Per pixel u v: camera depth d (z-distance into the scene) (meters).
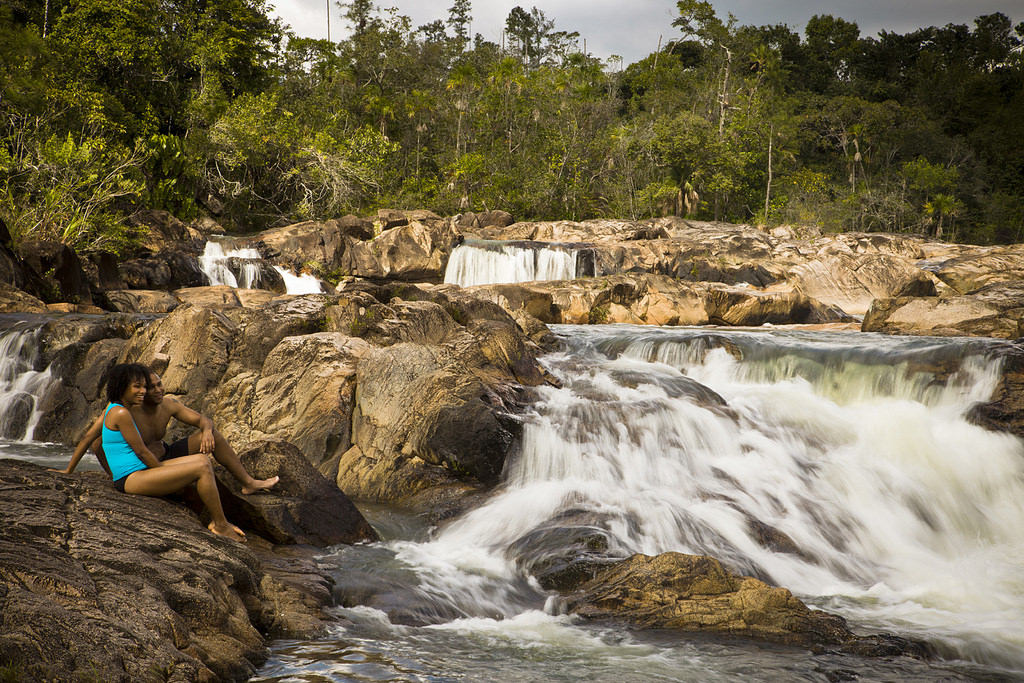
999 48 85.88
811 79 84.81
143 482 6.11
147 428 6.61
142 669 3.98
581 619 6.38
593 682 5.02
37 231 22.20
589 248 29.14
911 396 12.56
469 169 48.66
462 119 54.47
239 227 37.66
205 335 11.06
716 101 60.50
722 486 9.45
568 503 8.64
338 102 53.19
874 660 5.63
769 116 61.69
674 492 9.24
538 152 53.03
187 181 35.31
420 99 53.66
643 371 12.57
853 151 66.69
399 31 59.22
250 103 37.81
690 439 10.29
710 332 17.44
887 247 33.31
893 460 10.65
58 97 27.30
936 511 9.63
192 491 6.52
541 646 5.72
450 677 4.96
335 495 7.90
